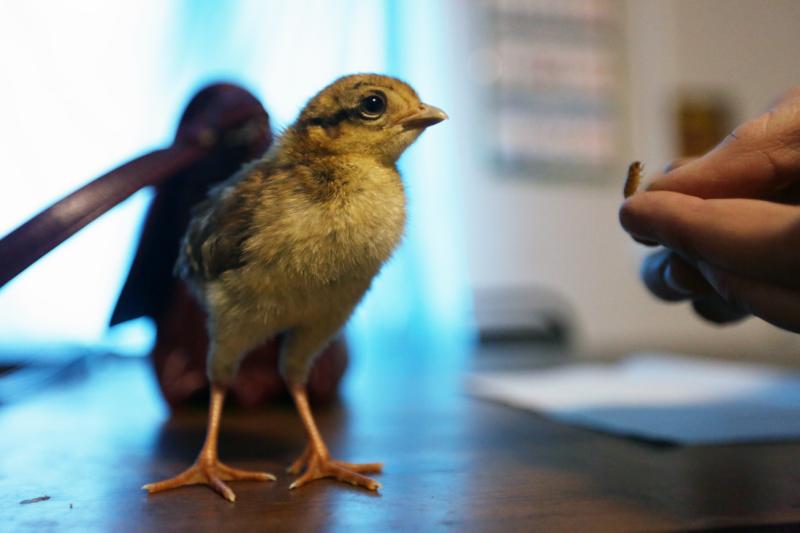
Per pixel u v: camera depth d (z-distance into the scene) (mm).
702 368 522
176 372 378
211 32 702
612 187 888
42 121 641
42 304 609
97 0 665
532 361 624
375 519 235
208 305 281
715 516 235
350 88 292
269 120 342
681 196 248
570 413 349
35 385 489
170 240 357
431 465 280
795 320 235
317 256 272
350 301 286
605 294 887
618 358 645
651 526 229
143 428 340
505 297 793
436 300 769
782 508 240
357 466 274
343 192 278
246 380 376
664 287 304
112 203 291
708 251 241
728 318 305
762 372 492
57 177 640
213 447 272
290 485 261
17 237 270
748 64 950
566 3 866
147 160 309
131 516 239
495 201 840
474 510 240
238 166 344
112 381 531
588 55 878
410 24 769
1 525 233
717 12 934
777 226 229
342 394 426
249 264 271
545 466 277
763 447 295
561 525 230
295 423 346
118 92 670
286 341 295
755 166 259
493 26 832
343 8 737
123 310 366
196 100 355
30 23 642
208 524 233
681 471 270
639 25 898
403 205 292
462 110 822
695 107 922
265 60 719
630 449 296
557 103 864
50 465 283
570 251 872
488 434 321
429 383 483
